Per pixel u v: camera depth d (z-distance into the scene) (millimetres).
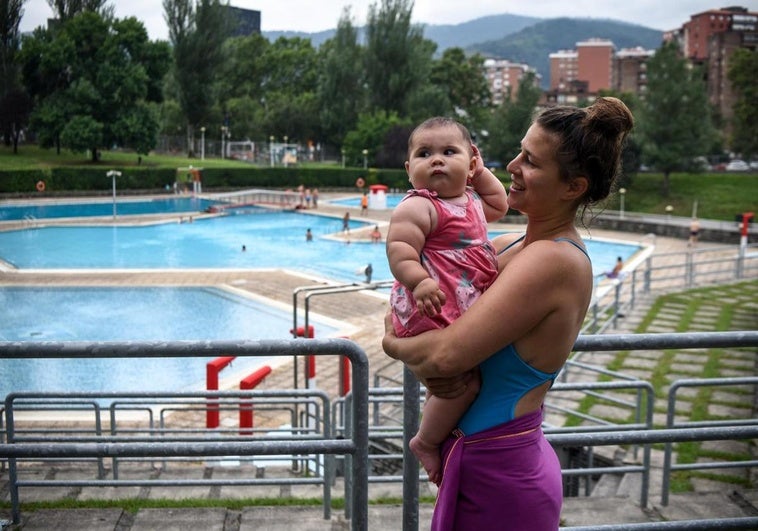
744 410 10719
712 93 123500
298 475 8156
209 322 22422
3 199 55156
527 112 63969
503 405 2150
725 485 7859
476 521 2225
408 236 2096
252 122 94312
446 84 101562
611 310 19031
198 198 59656
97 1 72688
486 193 2475
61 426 12117
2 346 2703
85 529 4207
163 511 4457
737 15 152875
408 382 2961
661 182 62188
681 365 13086
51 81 67688
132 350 2736
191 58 79125
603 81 180375
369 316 22328
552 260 2020
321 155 92812
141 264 33156
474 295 2145
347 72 83812
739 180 61469
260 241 41031
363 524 3031
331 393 14055
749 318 18000
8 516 4629
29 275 29078
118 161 72125
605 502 5504
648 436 3205
